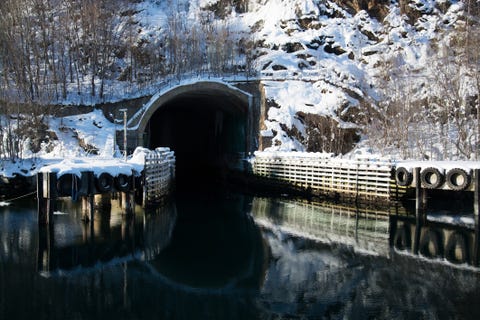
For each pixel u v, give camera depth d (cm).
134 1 6600
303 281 1402
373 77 4750
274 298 1266
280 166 3438
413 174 2395
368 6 5847
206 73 4694
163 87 4191
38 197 1842
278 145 3919
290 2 5850
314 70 4625
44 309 1157
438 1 5712
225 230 2092
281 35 5475
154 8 6825
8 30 4094
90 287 1323
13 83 4125
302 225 2212
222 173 4953
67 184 1845
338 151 3922
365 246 1816
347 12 5841
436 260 1611
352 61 5178
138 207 2533
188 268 1525
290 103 4159
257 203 2900
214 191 3522
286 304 1225
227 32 5512
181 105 5291
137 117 3897
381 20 5803
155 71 5012
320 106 4138
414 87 4384
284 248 1788
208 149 5866
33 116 3538
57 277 1398
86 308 1169
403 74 4719
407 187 2586
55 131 3600
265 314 1154
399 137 3706
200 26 6078
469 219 2286
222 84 4181
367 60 5166
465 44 4375
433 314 1144
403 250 1750
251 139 4262
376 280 1416
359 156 2769
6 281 1355
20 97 3650
